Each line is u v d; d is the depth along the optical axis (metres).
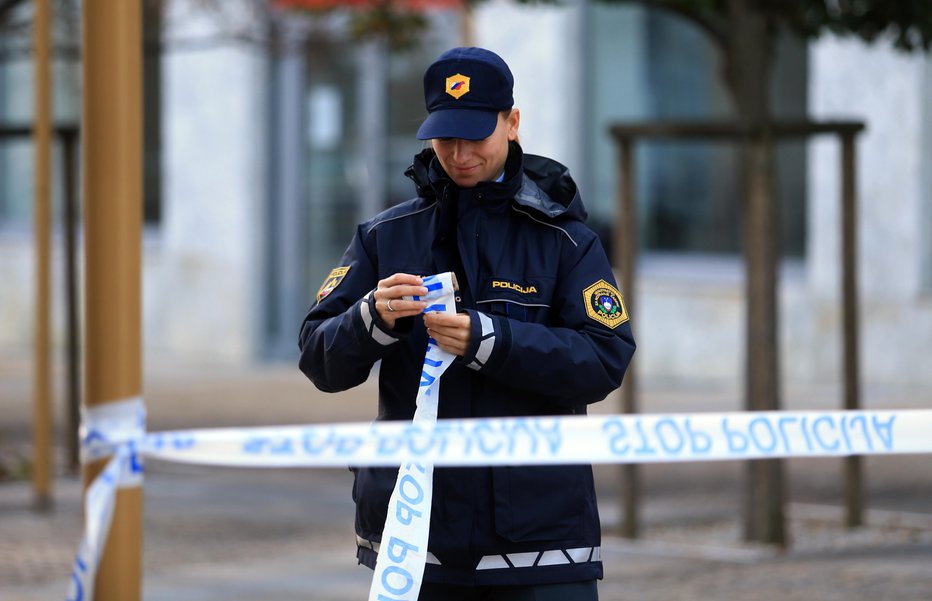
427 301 6.86
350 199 38.81
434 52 36.78
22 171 44.75
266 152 39.44
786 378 31.52
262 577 15.42
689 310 32.97
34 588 14.80
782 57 31.81
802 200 31.75
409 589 6.84
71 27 25.81
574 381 6.92
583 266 7.19
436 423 6.92
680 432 7.19
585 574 7.09
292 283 39.50
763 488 17.02
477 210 7.19
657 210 34.00
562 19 34.38
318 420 28.42
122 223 8.52
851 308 18.05
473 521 6.97
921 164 29.70
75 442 23.22
